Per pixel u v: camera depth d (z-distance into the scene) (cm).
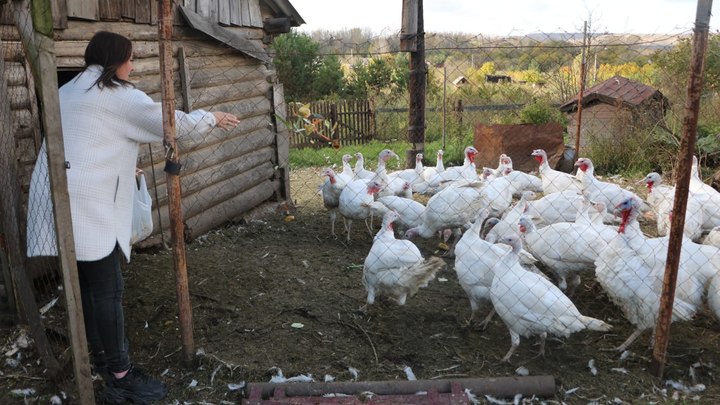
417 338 442
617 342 439
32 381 379
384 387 360
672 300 371
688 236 602
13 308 447
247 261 608
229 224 749
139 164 588
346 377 384
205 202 689
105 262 327
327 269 591
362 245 680
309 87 1755
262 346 423
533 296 383
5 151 374
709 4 324
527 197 590
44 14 273
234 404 355
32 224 323
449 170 831
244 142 768
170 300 494
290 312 480
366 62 2005
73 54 514
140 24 607
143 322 455
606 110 1116
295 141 1396
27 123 474
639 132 1073
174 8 641
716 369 398
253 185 807
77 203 305
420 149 885
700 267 425
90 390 327
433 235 661
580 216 539
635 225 426
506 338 446
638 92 1106
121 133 318
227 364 391
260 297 510
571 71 1381
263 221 787
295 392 356
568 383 381
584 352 423
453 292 536
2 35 447
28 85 474
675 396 365
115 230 323
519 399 361
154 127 329
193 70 674
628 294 407
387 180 761
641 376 390
